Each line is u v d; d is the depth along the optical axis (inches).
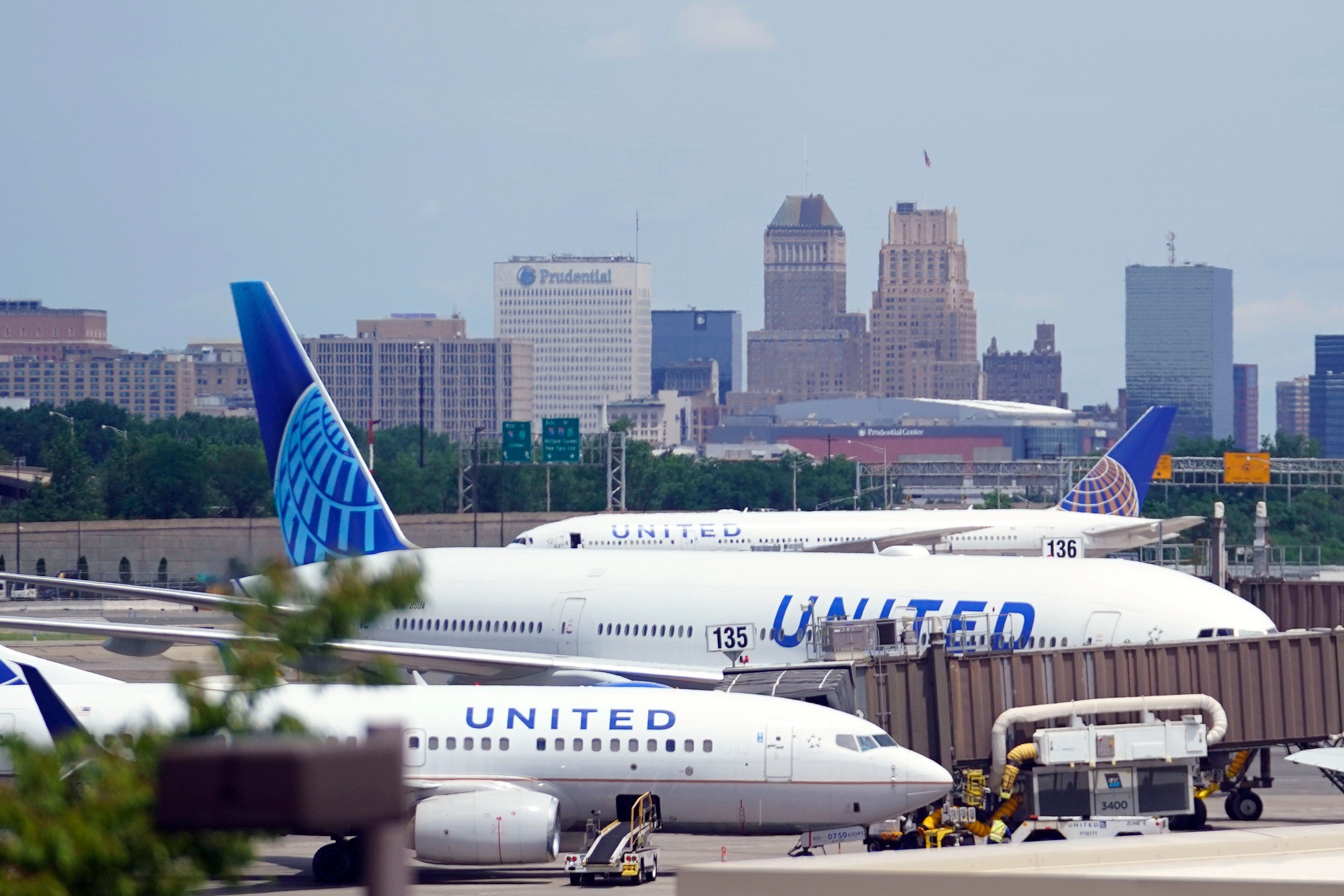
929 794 6624.0
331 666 3129.9
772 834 6742.1
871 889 2955.2
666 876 6776.6
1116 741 7204.7
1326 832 3476.9
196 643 7844.5
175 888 2474.2
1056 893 2898.6
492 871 6934.1
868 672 7647.6
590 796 6727.4
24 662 7066.9
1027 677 7672.2
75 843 2412.6
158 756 2176.4
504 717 6806.1
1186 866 3257.9
